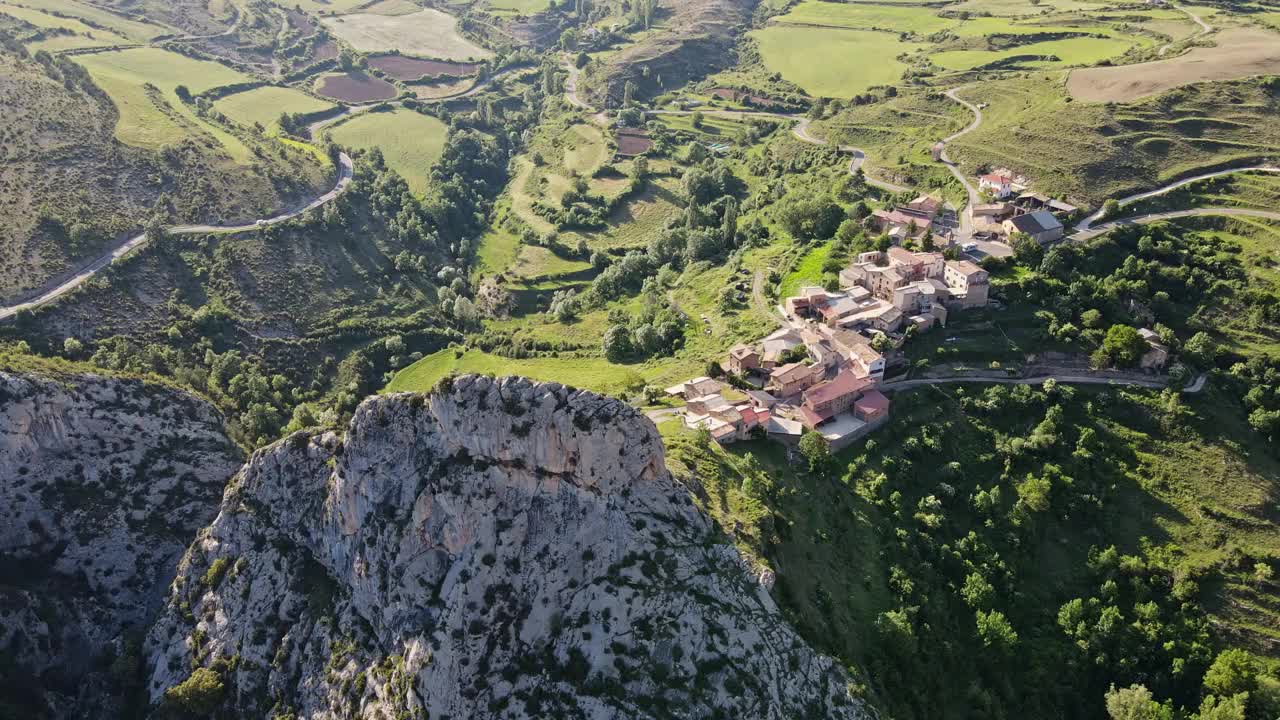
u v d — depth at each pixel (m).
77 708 111.69
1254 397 133.12
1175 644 108.00
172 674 110.19
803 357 141.62
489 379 96.19
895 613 101.75
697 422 124.19
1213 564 116.50
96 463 126.19
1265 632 109.94
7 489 117.69
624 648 88.44
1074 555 119.56
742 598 91.88
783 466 117.81
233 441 144.75
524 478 95.19
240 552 114.44
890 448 126.12
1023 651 108.31
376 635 98.75
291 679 102.75
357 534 103.19
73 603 117.25
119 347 163.25
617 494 94.56
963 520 120.69
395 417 101.50
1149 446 131.12
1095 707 105.50
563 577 92.88
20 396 120.38
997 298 153.25
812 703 87.38
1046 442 127.69
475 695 88.81
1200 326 148.25
